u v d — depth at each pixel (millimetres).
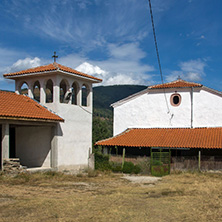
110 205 11953
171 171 25516
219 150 25281
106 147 29188
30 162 23688
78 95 25531
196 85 29281
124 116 32188
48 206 11453
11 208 11008
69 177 20719
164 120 30562
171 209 11484
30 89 24375
